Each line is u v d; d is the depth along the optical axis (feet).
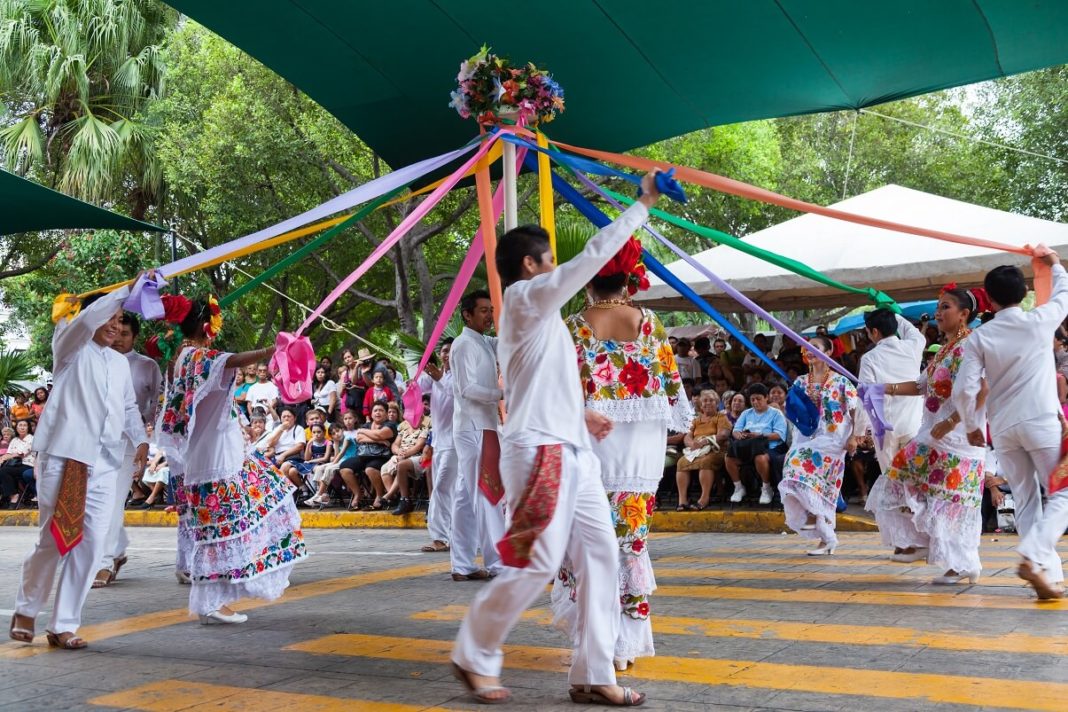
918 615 16.70
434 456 28.76
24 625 16.26
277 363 13.84
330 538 34.14
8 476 47.39
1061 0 17.57
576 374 11.76
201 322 17.92
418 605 19.38
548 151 17.08
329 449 40.86
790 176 73.05
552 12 19.92
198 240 63.05
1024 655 13.67
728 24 19.65
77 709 12.38
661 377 13.32
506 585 11.19
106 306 15.47
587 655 11.85
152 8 63.52
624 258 13.28
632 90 22.86
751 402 33.96
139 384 22.90
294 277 69.67
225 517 17.33
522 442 11.34
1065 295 17.84
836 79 21.57
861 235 34.17
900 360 22.12
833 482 24.72
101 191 58.75
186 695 12.85
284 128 51.85
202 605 17.28
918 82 21.48
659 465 13.57
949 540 19.45
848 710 11.39
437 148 26.27
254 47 22.26
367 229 57.11
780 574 21.81
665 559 25.27
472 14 20.26
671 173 11.16
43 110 61.57
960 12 18.37
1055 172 59.93
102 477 16.43
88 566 16.22
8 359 57.82
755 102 23.18
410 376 38.32
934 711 11.23
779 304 44.91
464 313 20.75
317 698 12.53
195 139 54.08
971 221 32.89
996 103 62.90
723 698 12.05
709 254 37.40
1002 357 17.72
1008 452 17.98
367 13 20.56
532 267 11.94
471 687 11.63
